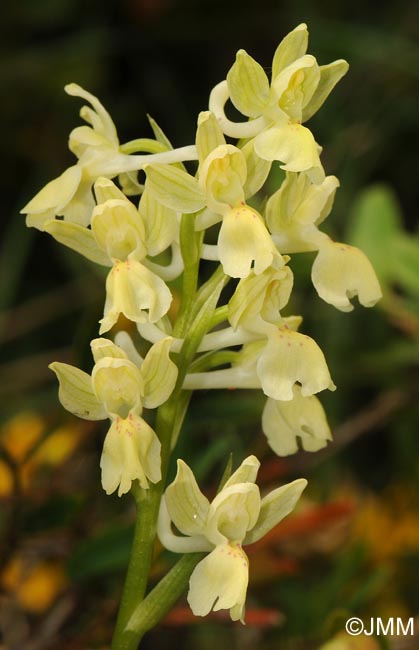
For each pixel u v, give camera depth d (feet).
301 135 0.97
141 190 1.03
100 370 0.96
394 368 1.43
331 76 0.99
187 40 2.02
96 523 1.25
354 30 1.77
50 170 1.90
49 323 1.73
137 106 2.00
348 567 1.29
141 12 1.98
